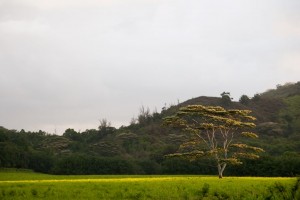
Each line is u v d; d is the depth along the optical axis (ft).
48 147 479.41
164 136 532.32
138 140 505.25
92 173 378.73
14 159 388.78
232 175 313.73
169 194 120.26
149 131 559.38
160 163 398.83
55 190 121.39
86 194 115.65
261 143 424.05
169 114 619.67
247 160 307.58
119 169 383.04
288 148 400.47
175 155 224.94
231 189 126.62
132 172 381.40
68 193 116.78
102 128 581.53
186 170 352.28
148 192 121.70
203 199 118.11
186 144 231.09
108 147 464.65
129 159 404.57
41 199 105.91
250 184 139.03
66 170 376.68
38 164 406.82
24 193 115.96
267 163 297.33
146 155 443.73
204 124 220.23
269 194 79.87
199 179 174.50
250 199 84.33
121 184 137.90
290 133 524.52
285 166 289.94
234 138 456.04
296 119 597.93
